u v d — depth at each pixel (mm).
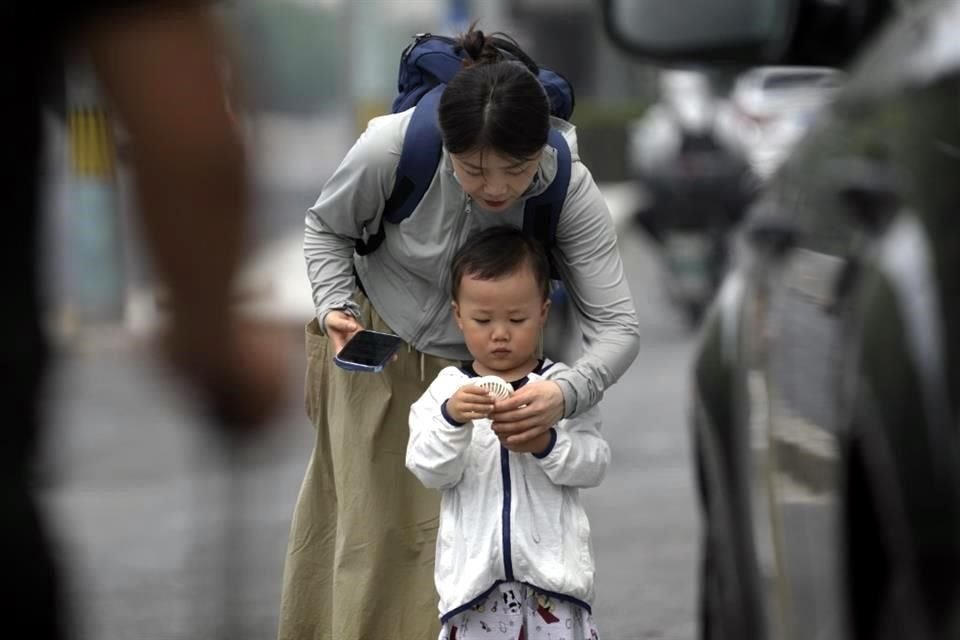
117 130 8172
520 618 14008
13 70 8383
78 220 43625
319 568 15836
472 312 14055
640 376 39875
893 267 8562
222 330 8180
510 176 13328
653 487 28375
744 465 10766
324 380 15500
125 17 7996
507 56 14266
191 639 19812
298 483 27734
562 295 20781
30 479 9094
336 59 70938
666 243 46594
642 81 102812
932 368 7988
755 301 11180
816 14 12039
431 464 13781
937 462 7816
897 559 8078
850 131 9961
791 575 9633
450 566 14008
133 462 30750
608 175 86875
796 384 9812
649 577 22953
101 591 22016
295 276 44500
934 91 8992
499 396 13617
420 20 70500
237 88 8203
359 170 14273
